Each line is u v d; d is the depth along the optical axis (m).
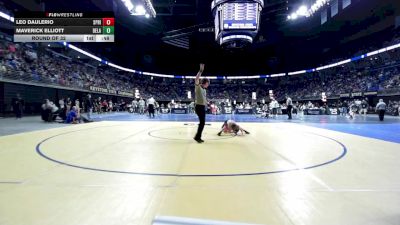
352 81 41.75
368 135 9.04
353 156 5.00
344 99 41.66
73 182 3.22
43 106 15.51
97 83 38.00
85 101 30.94
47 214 2.30
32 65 25.17
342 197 2.75
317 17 34.59
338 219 2.23
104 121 15.98
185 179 3.40
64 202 2.58
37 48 27.78
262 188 3.04
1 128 10.92
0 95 21.27
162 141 6.95
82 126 11.95
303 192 2.90
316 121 17.69
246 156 4.95
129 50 47.56
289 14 26.66
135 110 33.16
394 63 35.06
